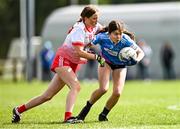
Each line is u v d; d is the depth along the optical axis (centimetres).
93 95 3112
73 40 3011
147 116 3409
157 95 5547
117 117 3350
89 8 3016
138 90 6431
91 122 3094
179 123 3062
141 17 9456
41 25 16212
